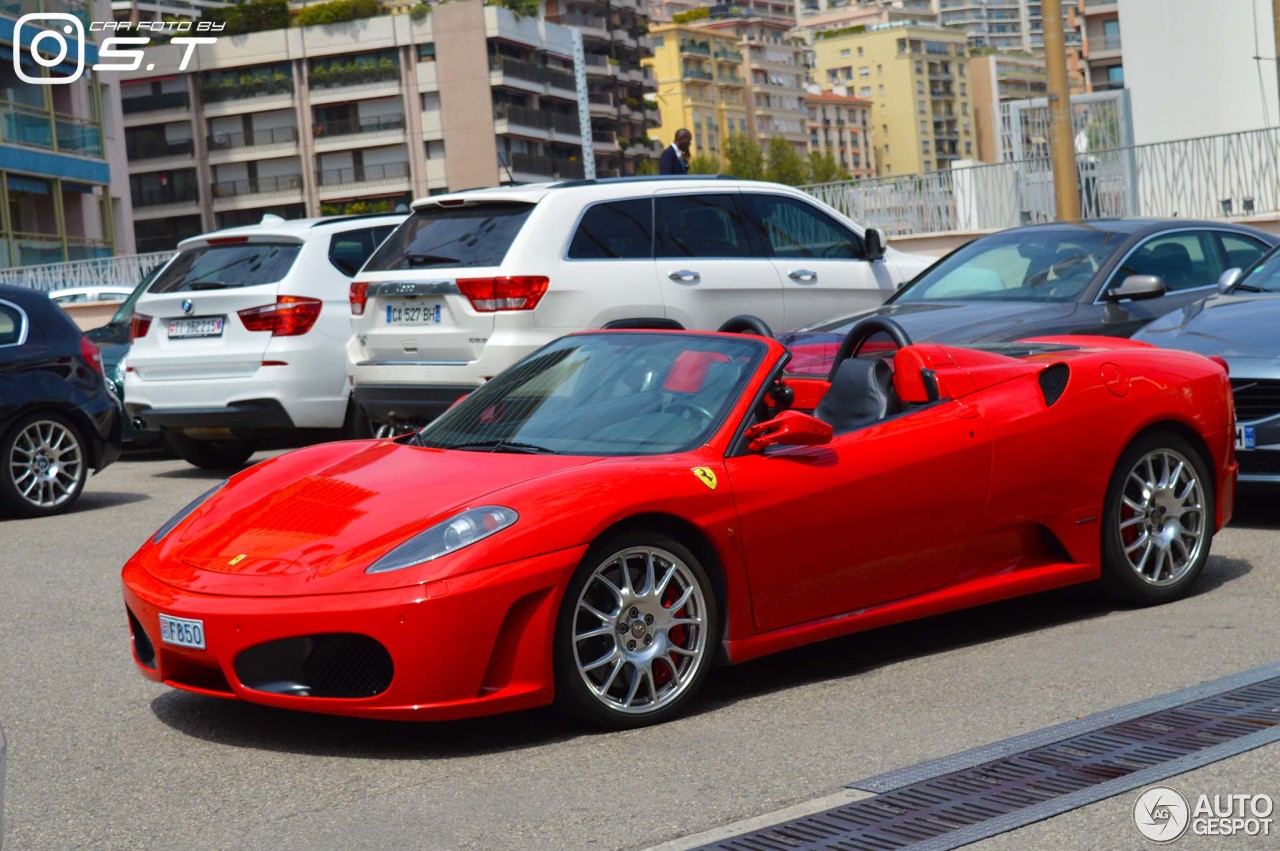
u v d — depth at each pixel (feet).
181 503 32.89
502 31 320.50
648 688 15.11
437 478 15.64
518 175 330.34
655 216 31.19
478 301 28.89
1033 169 71.05
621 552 14.83
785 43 633.61
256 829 12.51
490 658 14.07
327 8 317.63
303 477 16.66
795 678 16.78
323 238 35.27
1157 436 19.47
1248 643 17.17
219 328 34.60
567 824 12.23
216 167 320.09
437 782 13.52
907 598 17.42
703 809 12.43
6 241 137.59
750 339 17.49
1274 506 26.68
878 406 17.52
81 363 32.81
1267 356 23.86
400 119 317.22
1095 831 11.46
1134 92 106.11
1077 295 29.09
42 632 20.52
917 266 35.47
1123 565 19.13
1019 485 18.06
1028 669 16.60
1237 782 12.43
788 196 33.91
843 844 11.47
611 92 390.83
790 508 16.03
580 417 17.01
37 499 31.99
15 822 12.94
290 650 14.05
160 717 16.10
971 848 11.26
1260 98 101.91
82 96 153.58
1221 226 32.01
